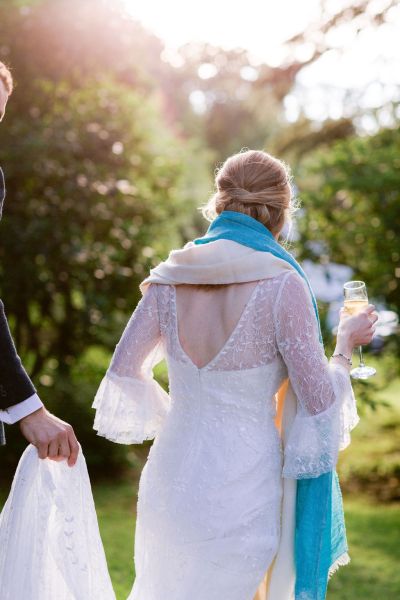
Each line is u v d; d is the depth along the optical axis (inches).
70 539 119.6
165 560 121.5
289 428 123.6
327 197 422.0
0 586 118.6
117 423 127.5
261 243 121.2
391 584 266.7
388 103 425.7
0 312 112.7
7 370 112.5
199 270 121.9
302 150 565.3
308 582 120.3
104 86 451.8
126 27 443.5
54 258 401.1
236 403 119.3
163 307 125.3
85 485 122.3
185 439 121.2
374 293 401.7
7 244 390.0
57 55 423.2
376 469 474.0
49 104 429.1
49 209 400.2
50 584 120.0
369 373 127.9
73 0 415.8
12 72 416.8
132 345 126.3
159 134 474.3
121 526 344.5
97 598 121.8
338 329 129.7
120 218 430.3
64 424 116.6
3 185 114.6
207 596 118.8
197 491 118.3
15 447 424.8
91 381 475.2
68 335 456.4
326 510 122.0
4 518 120.6
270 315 118.3
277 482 120.9
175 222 487.8
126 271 414.3
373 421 600.7
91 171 410.3
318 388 117.6
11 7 404.5
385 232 403.5
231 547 117.3
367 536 336.8
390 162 407.5
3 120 413.7
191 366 121.0
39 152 390.3
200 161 578.6
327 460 118.0
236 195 125.0
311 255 419.2
